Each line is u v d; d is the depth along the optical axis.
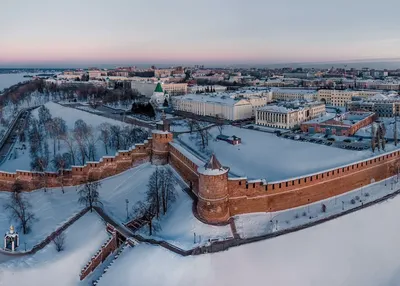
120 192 154.38
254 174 165.75
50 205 149.50
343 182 140.38
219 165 120.12
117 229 123.88
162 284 101.75
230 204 124.25
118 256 114.94
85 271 111.50
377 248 120.62
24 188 162.88
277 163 182.88
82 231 128.75
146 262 106.62
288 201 129.88
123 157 168.50
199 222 119.38
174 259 105.06
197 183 134.88
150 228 120.75
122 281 104.62
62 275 111.25
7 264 111.38
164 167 165.50
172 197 137.25
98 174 166.62
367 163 147.25
